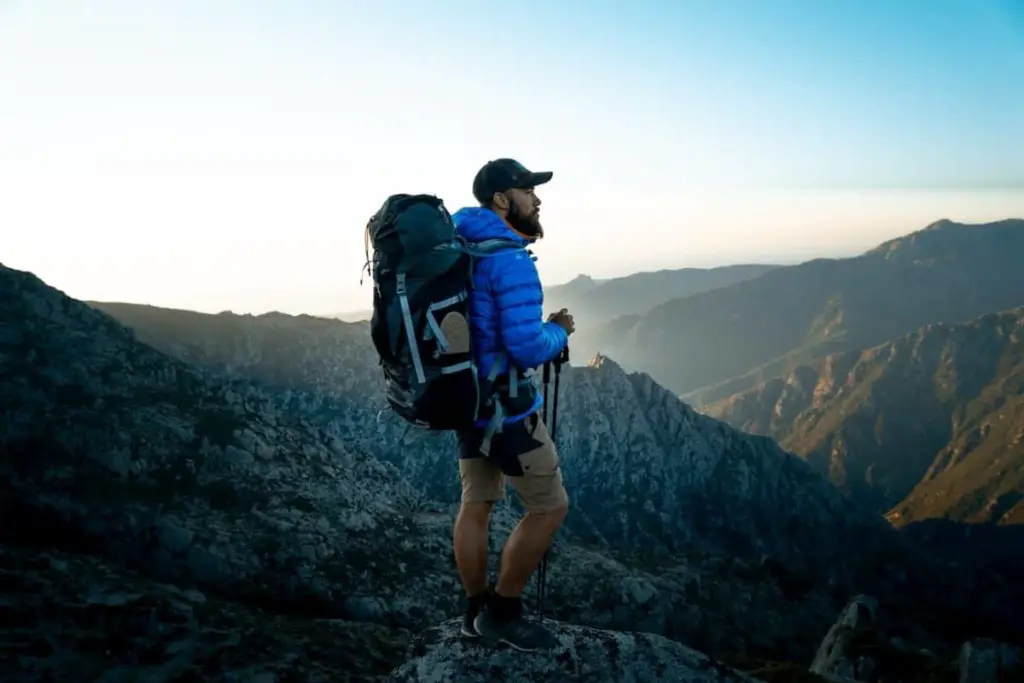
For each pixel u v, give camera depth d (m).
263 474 63.16
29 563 34.69
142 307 152.75
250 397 80.31
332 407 147.38
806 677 36.94
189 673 29.17
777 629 91.69
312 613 48.78
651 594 77.94
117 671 27.94
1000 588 198.50
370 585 53.66
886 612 112.06
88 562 38.06
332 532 58.66
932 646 101.56
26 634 28.25
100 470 53.19
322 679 32.12
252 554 51.81
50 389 59.50
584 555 85.31
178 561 48.66
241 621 36.75
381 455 144.12
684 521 196.38
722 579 100.38
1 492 46.94
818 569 195.88
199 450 61.94
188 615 33.91
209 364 143.12
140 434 59.06
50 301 70.50
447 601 55.69
